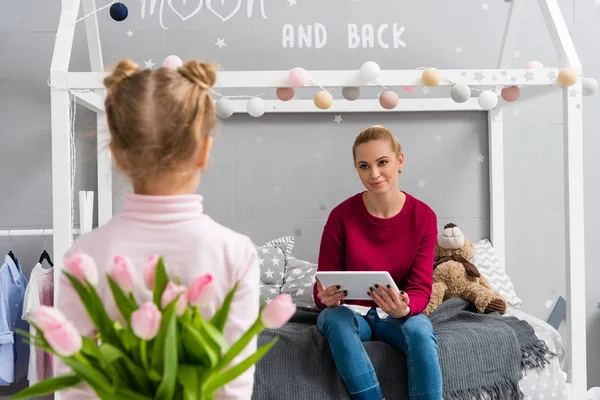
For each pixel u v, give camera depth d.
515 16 2.43
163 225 0.84
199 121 0.84
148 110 0.82
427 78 1.89
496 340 1.92
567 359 2.03
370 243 2.00
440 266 2.34
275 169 2.70
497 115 2.69
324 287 1.86
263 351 0.72
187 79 0.86
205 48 2.67
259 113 2.17
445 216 2.74
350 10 2.70
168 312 0.67
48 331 0.61
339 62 2.70
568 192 2.00
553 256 2.73
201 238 0.84
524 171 2.73
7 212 2.63
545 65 2.74
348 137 2.71
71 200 1.91
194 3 2.67
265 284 2.44
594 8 2.74
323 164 2.71
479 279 2.37
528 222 2.74
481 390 1.87
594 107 2.74
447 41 2.72
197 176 0.89
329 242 2.03
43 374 2.22
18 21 2.62
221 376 0.71
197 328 0.70
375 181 1.93
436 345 1.77
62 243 1.87
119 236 0.84
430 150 2.73
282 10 2.69
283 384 1.78
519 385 1.95
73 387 0.78
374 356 1.83
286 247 2.55
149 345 0.70
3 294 2.25
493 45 2.73
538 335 2.10
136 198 0.84
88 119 2.63
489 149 2.72
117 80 0.88
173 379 0.67
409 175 2.73
